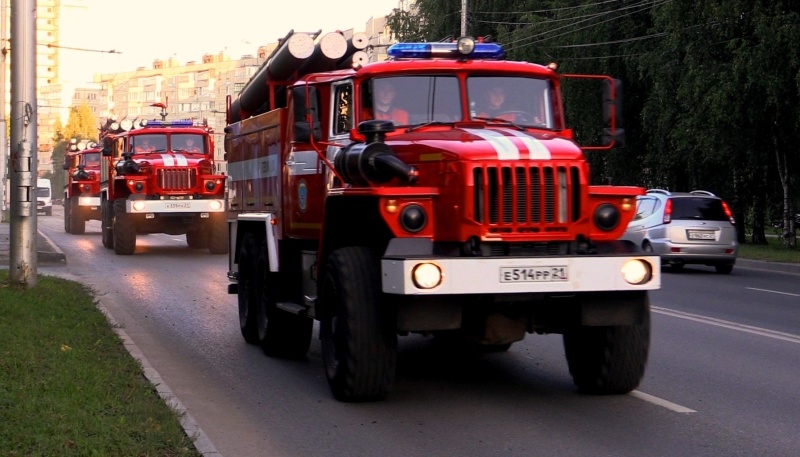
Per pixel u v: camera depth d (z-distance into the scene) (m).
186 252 26.61
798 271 23.38
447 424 7.39
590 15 35.59
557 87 9.09
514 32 39.25
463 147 7.54
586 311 7.59
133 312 14.11
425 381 9.07
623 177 37.72
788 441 6.90
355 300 7.64
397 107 8.74
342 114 8.99
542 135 8.32
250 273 11.30
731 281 20.12
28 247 14.27
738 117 26.77
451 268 7.13
